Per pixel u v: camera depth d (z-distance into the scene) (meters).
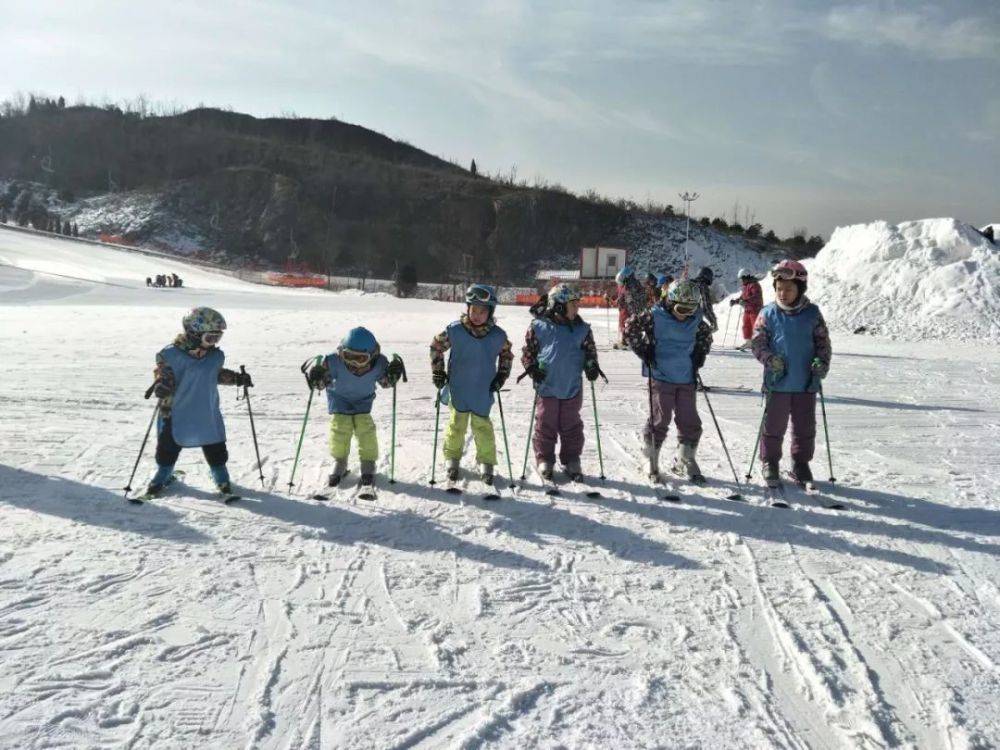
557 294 5.70
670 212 85.75
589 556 4.35
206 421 5.02
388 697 2.94
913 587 4.05
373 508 5.02
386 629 3.45
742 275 14.09
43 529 4.42
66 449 6.15
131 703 2.83
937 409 9.03
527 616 3.62
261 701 2.88
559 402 5.80
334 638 3.35
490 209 82.44
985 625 3.64
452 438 5.58
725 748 2.70
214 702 2.86
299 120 136.38
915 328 18.66
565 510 5.10
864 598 3.91
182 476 5.55
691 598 3.86
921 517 5.12
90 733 2.65
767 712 2.92
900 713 2.94
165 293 34.56
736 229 87.69
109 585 3.75
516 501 5.25
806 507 5.29
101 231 74.25
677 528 4.83
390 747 2.64
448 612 3.63
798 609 3.77
